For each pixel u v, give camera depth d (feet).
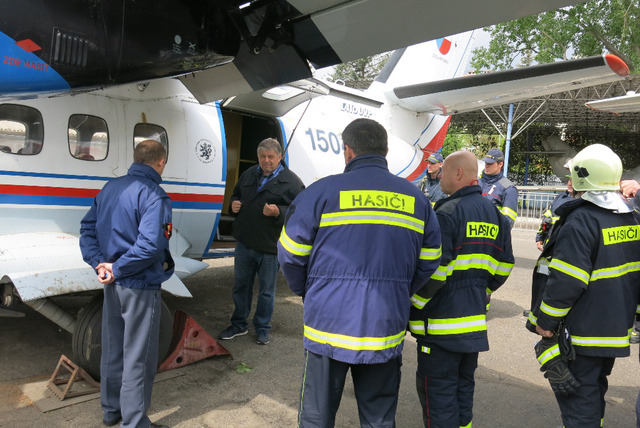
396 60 25.90
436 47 27.86
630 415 11.09
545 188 57.31
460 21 9.53
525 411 11.05
